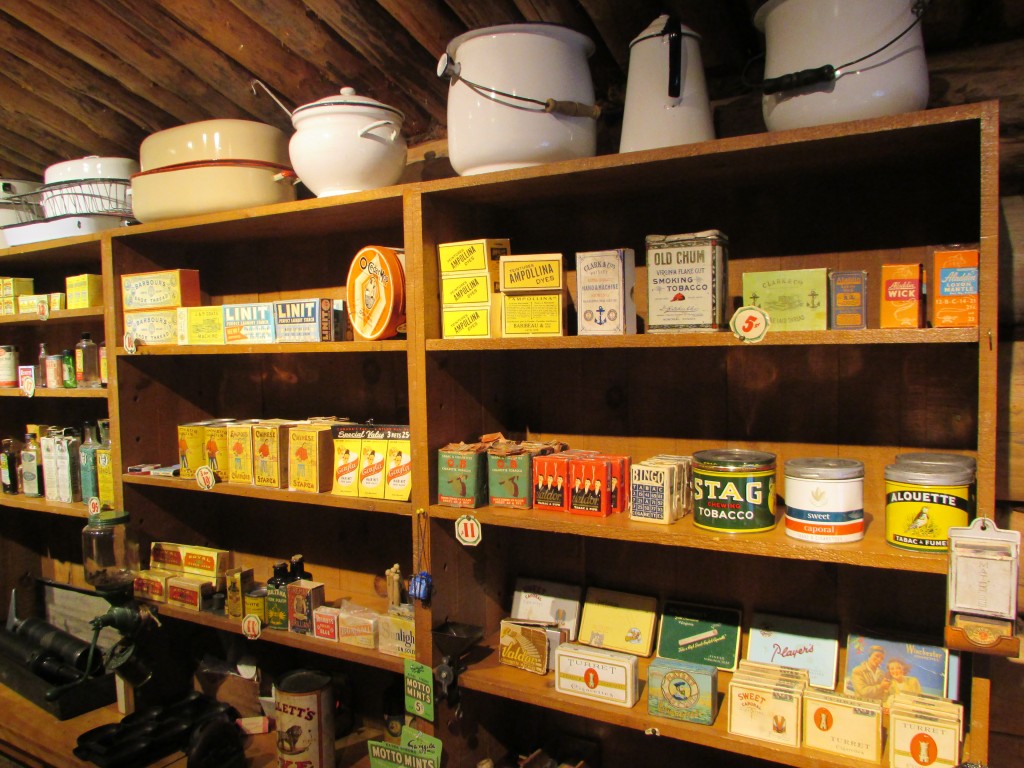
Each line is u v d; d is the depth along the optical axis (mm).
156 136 1987
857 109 1203
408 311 1610
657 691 1427
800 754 1276
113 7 1836
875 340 1181
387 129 1741
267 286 2283
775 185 1555
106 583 2094
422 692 1611
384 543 2121
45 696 2178
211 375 2408
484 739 1796
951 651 1346
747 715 1336
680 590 1713
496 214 1841
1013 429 1396
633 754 1814
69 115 2291
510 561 1929
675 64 1360
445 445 1664
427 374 1608
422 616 1628
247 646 2207
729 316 1609
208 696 2238
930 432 1446
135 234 2098
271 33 1887
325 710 1837
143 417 2203
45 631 2492
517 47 1460
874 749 1241
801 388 1563
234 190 1905
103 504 2234
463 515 1565
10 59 2064
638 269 1713
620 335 1393
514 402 1909
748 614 1640
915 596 1482
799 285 1290
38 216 2547
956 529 1116
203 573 2105
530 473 1582
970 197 1393
